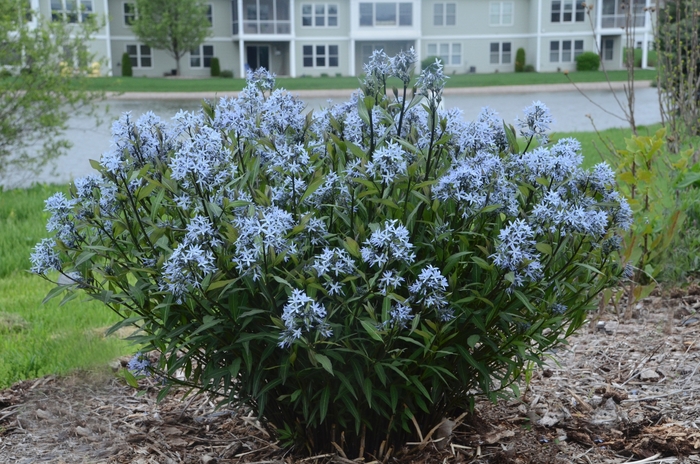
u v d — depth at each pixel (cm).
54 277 566
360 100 260
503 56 4575
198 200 248
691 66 738
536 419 324
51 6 3641
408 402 271
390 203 238
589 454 295
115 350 411
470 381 288
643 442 302
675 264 483
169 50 4119
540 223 252
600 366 385
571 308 295
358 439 281
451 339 263
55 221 260
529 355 275
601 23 4381
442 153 279
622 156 524
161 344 267
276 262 228
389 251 227
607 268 298
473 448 296
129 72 4175
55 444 310
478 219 259
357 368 247
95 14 1023
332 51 4450
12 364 395
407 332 253
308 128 295
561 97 2656
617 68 4441
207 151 239
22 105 948
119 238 271
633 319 453
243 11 4325
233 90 3059
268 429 295
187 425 327
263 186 265
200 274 236
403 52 266
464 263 258
